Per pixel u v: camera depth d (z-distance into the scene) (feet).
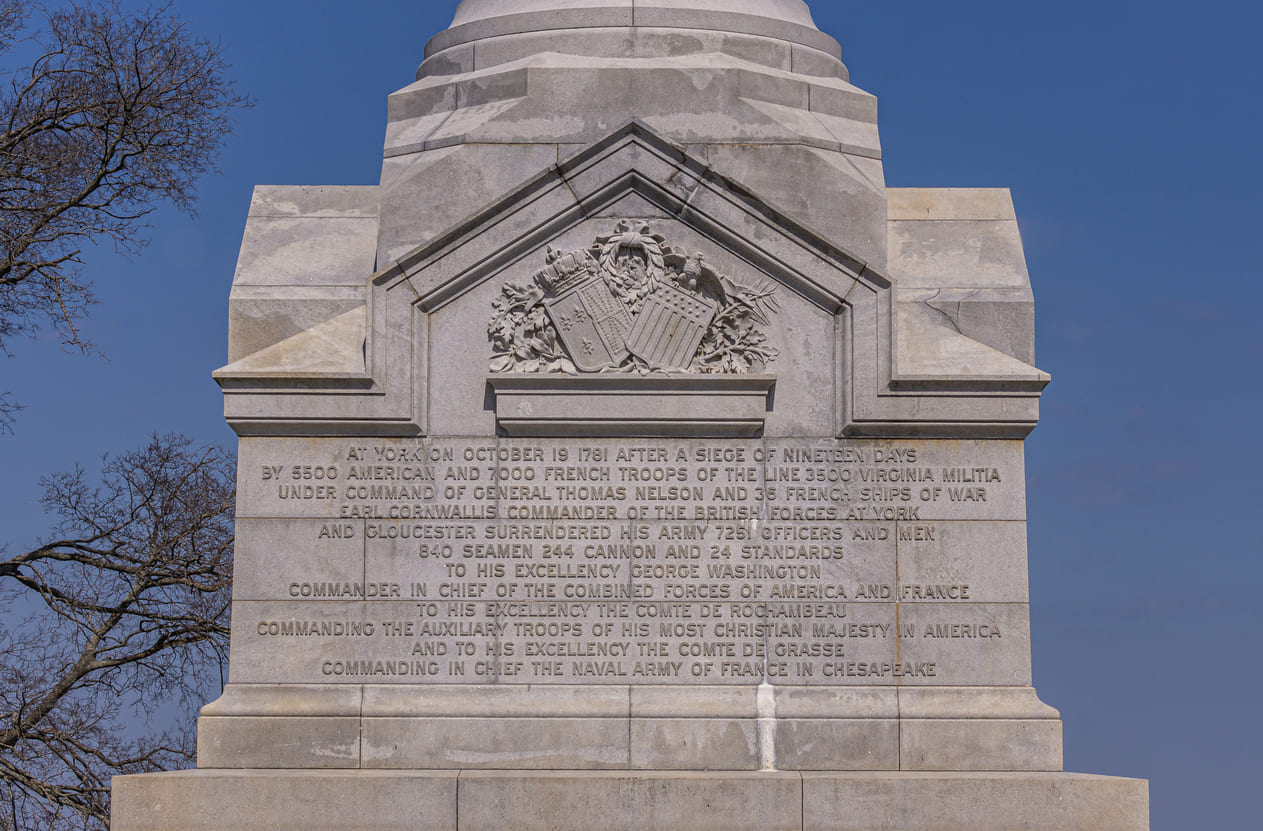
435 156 43.93
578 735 40.88
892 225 44.65
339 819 39.04
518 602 41.60
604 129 43.73
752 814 39.17
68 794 62.64
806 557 41.81
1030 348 42.98
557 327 42.32
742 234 42.45
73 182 64.59
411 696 41.11
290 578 41.60
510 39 45.88
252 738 40.83
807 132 44.11
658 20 45.57
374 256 44.27
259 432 41.96
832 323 42.42
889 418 41.83
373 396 41.88
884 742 40.96
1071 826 39.09
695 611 41.60
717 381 41.88
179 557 67.56
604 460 42.06
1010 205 45.11
